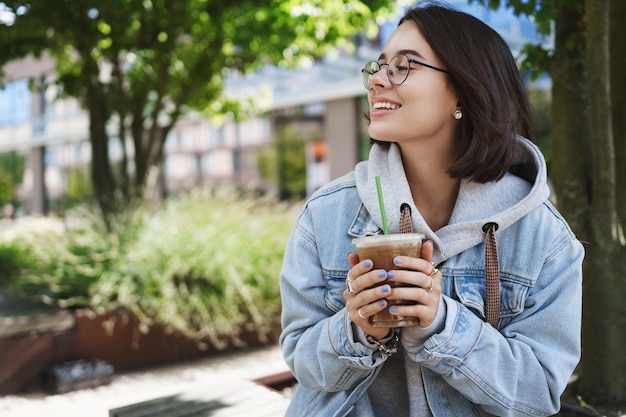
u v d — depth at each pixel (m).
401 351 1.31
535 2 2.71
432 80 1.23
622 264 2.47
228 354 5.02
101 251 4.91
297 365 1.29
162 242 4.91
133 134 6.46
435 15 1.25
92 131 6.24
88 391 4.16
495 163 1.23
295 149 13.14
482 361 1.15
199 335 4.87
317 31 6.17
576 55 2.58
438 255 1.25
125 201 5.88
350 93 11.76
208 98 7.06
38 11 5.09
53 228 6.18
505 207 1.27
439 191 1.35
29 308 4.78
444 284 1.25
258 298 5.08
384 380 1.33
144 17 5.77
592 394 2.47
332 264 1.33
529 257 1.24
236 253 5.09
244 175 13.96
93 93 6.17
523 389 1.18
